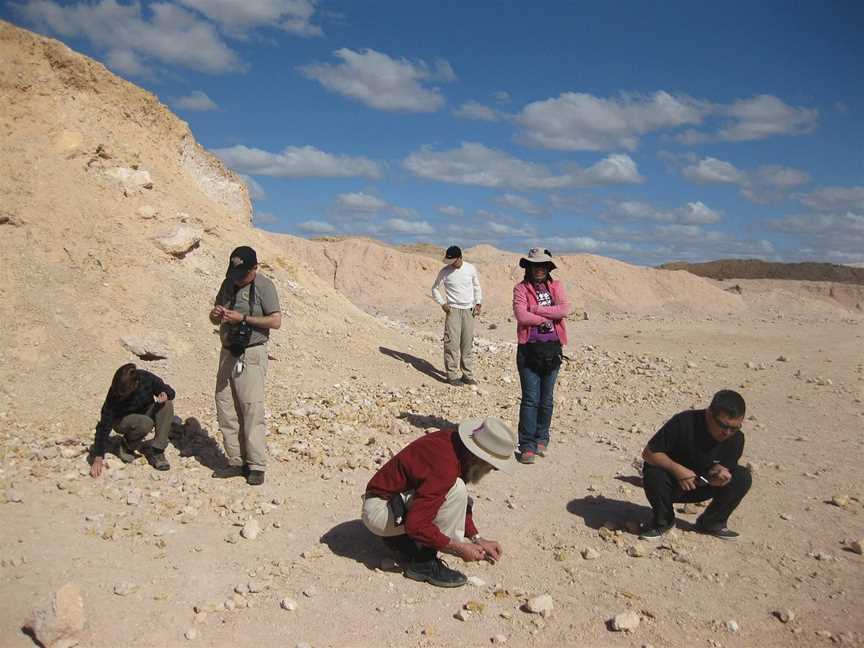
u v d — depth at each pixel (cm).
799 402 941
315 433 723
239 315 584
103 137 1092
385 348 1125
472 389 988
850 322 2094
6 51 1046
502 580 462
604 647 391
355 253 2633
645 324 1761
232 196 1407
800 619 421
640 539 518
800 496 602
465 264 1026
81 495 541
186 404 761
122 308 863
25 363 747
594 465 681
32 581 424
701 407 912
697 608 432
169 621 398
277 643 385
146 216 1011
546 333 695
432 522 438
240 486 588
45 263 856
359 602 427
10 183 908
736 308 2484
